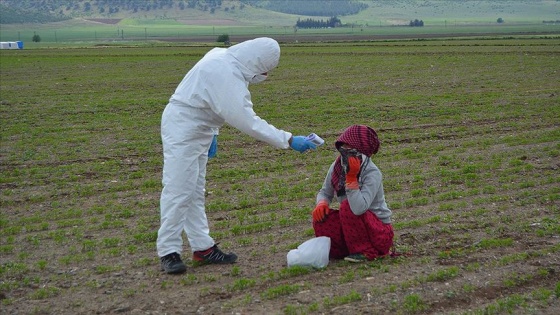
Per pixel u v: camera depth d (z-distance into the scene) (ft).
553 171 41.96
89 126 66.08
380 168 44.09
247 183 41.70
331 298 22.94
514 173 41.83
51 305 23.41
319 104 77.41
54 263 28.02
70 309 23.03
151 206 37.14
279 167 45.85
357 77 110.32
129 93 96.43
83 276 26.27
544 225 30.73
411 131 58.08
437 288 23.75
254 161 48.06
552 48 174.91
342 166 25.50
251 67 25.04
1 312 22.88
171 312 22.47
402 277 24.79
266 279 25.02
